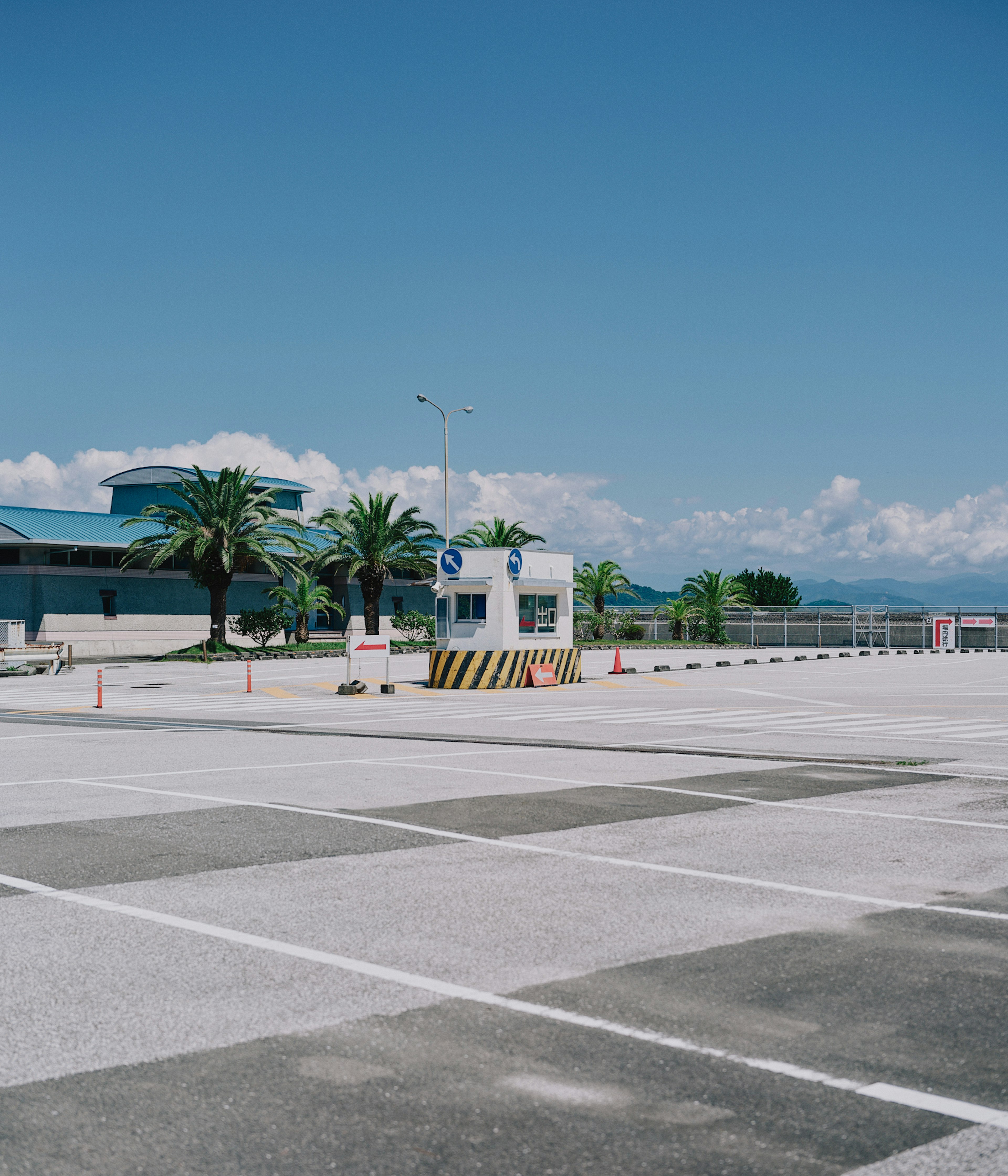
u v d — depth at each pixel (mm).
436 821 9906
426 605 74750
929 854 8523
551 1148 3730
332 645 55625
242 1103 4082
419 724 20547
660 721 21016
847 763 14305
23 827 9672
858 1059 4473
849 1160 3650
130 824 9789
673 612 71125
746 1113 3990
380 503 56125
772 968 5668
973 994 5273
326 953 5934
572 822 9859
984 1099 4109
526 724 20406
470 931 6367
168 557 50062
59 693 30938
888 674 39500
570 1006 5105
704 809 10570
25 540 52156
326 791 11766
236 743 16781
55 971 5641
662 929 6402
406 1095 4141
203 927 6465
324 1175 3562
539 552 32344
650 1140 3787
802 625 74188
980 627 68000
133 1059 4496
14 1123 3938
